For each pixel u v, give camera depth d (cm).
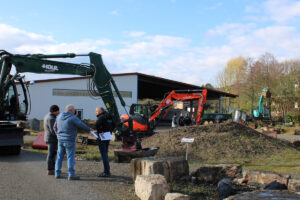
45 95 2972
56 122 697
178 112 3809
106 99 1159
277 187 578
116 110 1164
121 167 878
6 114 1150
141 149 1028
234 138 1365
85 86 3100
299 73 4588
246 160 1113
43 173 754
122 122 1140
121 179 712
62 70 1100
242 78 5988
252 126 3400
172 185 649
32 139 1628
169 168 680
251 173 665
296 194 436
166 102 2066
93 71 1149
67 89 3045
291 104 4488
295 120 4141
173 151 1248
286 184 609
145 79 3475
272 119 4191
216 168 708
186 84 3644
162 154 1216
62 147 689
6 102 1152
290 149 1357
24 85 1205
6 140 991
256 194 434
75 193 582
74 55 1114
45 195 565
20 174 734
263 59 5609
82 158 1038
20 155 1040
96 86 1152
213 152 1216
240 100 5516
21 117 1197
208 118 3272
